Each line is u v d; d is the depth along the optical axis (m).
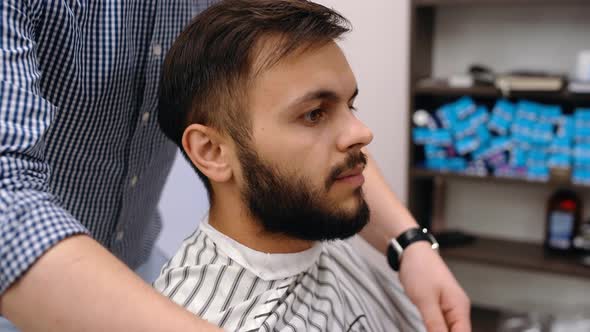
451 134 2.26
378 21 2.38
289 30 0.69
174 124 0.78
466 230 2.55
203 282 0.75
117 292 0.51
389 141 2.47
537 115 2.14
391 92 2.43
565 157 2.13
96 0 0.77
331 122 0.71
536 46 2.29
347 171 0.71
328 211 0.72
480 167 2.24
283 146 0.70
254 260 0.76
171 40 0.87
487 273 2.58
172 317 0.52
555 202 2.28
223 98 0.71
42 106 0.59
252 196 0.73
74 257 0.52
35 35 0.72
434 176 2.30
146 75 0.87
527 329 2.36
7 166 0.53
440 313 0.90
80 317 0.51
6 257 0.51
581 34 2.22
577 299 2.46
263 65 0.68
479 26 2.35
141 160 0.94
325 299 0.82
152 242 1.14
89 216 0.92
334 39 0.71
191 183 1.28
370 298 0.94
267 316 0.73
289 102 0.68
